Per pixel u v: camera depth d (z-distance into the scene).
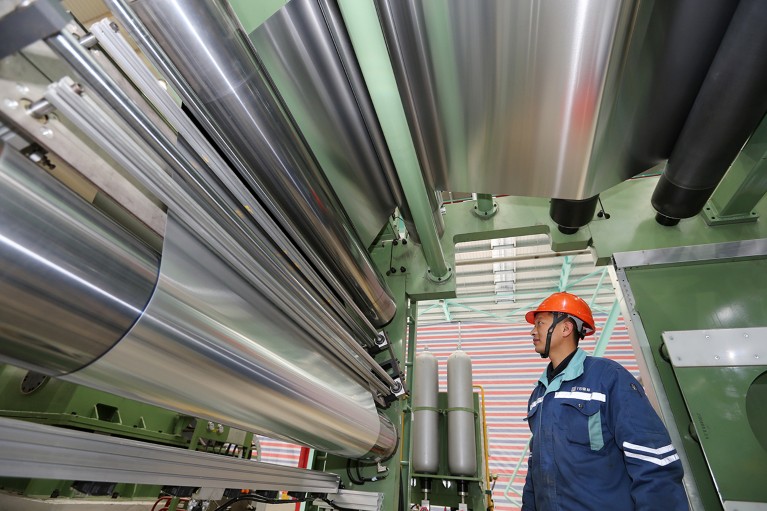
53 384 1.53
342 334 1.36
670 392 1.65
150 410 1.84
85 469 0.64
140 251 0.67
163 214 0.79
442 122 1.43
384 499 1.66
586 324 1.58
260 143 1.04
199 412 0.83
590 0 0.98
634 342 1.84
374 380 1.65
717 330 1.68
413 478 3.03
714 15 1.10
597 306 5.49
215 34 0.84
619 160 1.49
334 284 1.45
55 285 0.53
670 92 1.32
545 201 2.23
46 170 0.59
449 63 1.22
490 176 1.60
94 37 0.62
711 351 1.64
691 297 1.80
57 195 0.56
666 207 1.74
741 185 1.79
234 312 0.85
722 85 1.19
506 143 1.43
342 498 1.55
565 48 1.09
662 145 1.53
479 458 3.13
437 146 1.54
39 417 1.48
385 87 1.05
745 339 1.64
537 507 1.33
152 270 0.67
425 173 1.66
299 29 1.16
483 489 3.04
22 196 0.51
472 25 1.10
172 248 0.75
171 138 0.79
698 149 1.39
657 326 1.77
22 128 0.53
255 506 2.05
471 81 1.25
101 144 0.59
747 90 1.16
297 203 1.23
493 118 1.35
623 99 1.25
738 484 1.40
